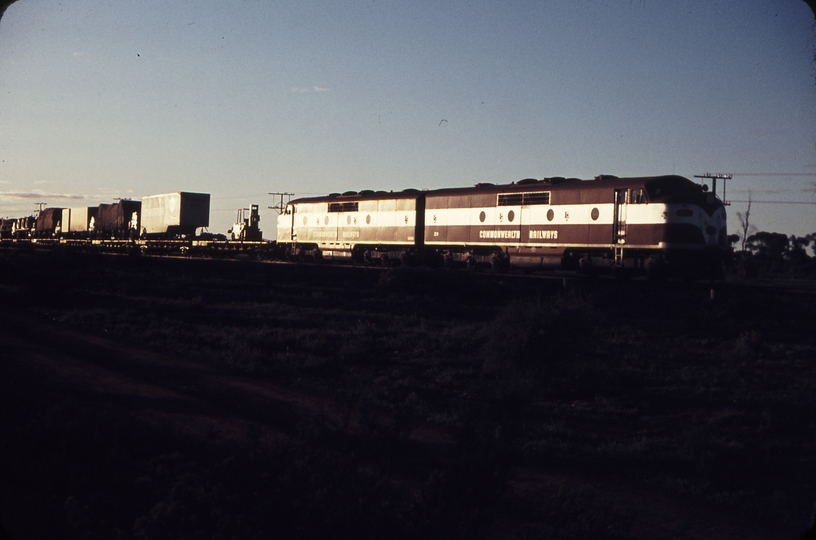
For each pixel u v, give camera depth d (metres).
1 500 7.61
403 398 7.81
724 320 24.72
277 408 13.60
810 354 20.69
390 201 45.06
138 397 13.84
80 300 31.38
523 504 8.88
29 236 101.38
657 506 9.34
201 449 10.05
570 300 20.16
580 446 12.19
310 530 6.04
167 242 67.12
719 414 14.84
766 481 10.61
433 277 34.00
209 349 20.20
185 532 6.08
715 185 54.00
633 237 30.70
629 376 18.20
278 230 56.81
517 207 36.22
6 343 19.28
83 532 6.86
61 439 9.37
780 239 72.44
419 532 6.29
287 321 26.70
